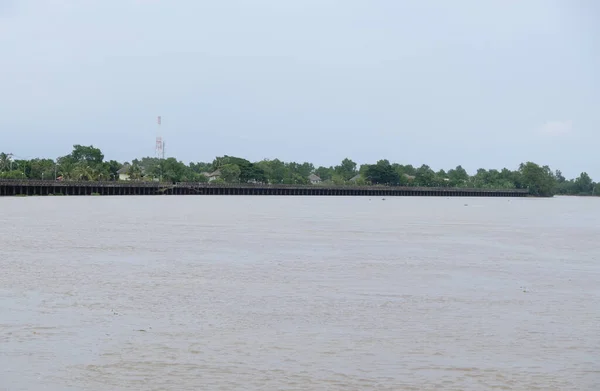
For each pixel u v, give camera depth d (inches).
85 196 7765.8
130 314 1079.6
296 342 930.1
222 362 839.1
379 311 1127.6
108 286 1323.8
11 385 756.6
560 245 2329.0
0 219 3267.7
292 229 2856.8
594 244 2383.1
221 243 2178.9
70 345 902.4
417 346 919.0
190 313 1094.4
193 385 761.0
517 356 879.1
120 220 3321.9
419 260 1803.6
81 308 1115.9
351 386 762.8
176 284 1359.5
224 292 1279.5
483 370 821.2
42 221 3144.7
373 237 2512.3
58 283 1347.2
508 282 1449.3
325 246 2128.4
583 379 792.3
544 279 1498.5
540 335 981.8
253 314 1093.1
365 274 1528.1
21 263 1621.6
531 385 773.3
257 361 844.6
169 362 836.6
